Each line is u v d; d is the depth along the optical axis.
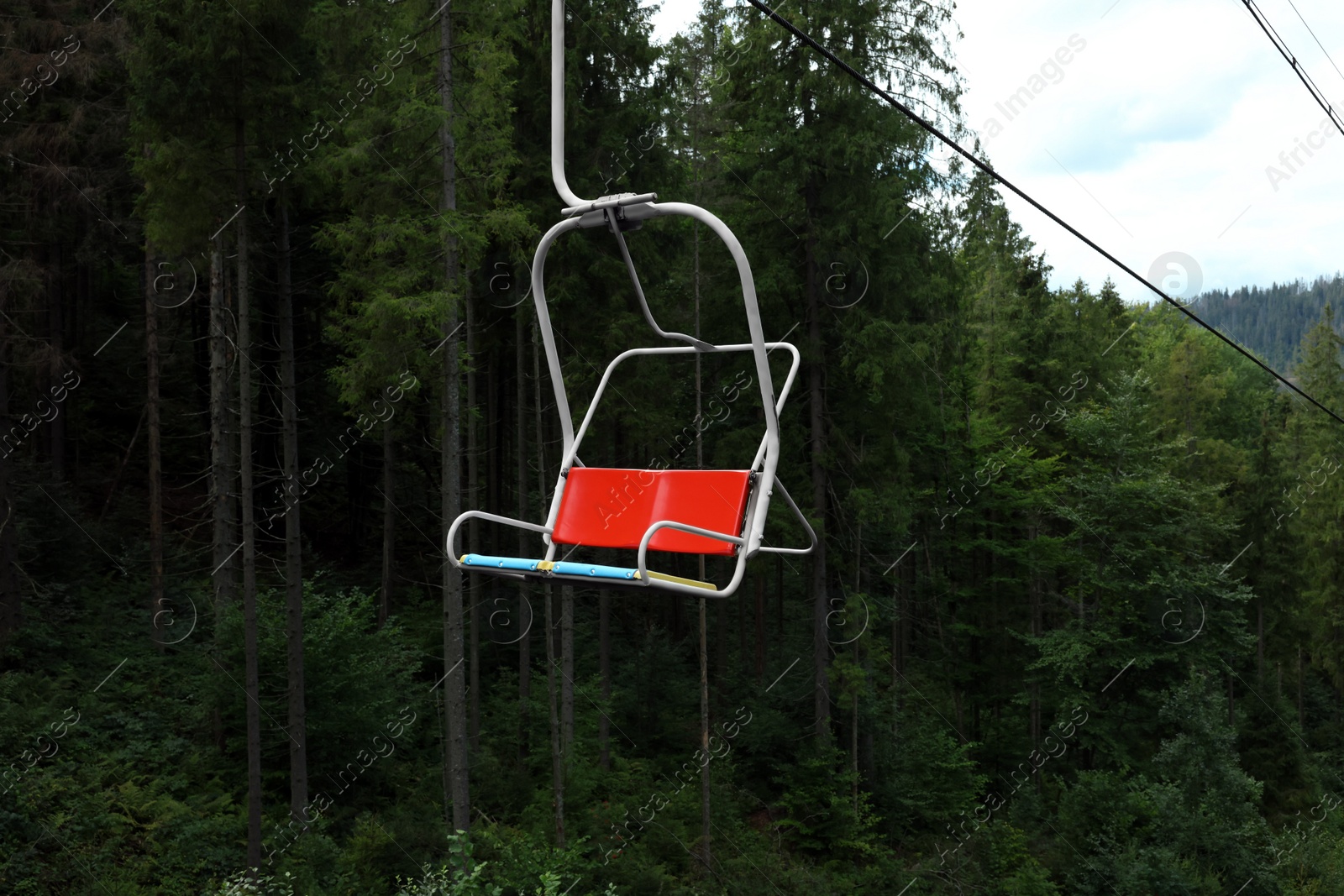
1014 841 24.02
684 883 19.52
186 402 30.70
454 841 10.46
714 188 22.95
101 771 17.20
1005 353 33.00
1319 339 43.16
